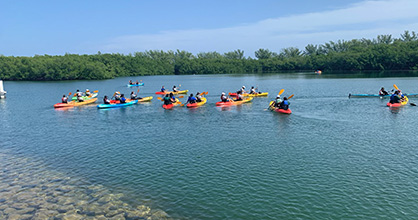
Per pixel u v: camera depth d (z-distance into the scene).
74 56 145.00
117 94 45.03
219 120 31.42
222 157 19.84
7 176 17.58
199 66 173.75
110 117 34.91
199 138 24.59
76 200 14.53
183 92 60.38
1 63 125.81
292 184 15.55
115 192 15.27
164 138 24.91
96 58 148.75
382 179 15.80
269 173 17.02
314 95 50.78
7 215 13.33
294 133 25.31
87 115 36.59
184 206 13.75
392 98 37.34
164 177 16.92
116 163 19.34
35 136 26.94
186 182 16.19
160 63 174.00
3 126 31.55
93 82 106.19
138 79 124.00
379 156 19.17
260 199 14.15
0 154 21.78
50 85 93.75
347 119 30.31
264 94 51.50
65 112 39.19
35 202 14.44
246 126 28.33
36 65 122.44
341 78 94.06
